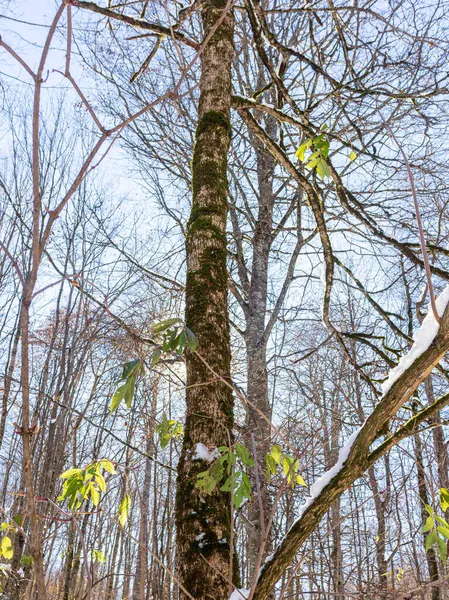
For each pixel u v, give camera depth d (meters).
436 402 1.94
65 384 5.80
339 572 5.25
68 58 1.14
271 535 4.81
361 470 1.85
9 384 5.30
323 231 3.33
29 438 1.08
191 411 2.19
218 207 2.66
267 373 6.28
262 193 7.38
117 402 1.48
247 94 7.34
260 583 1.75
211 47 3.09
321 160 2.28
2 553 2.14
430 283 1.45
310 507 1.83
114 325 5.30
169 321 1.63
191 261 2.53
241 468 1.88
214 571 1.85
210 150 2.80
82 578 3.91
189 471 2.04
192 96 6.89
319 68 3.67
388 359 3.59
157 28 3.19
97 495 2.14
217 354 2.28
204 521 1.94
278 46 3.50
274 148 3.29
